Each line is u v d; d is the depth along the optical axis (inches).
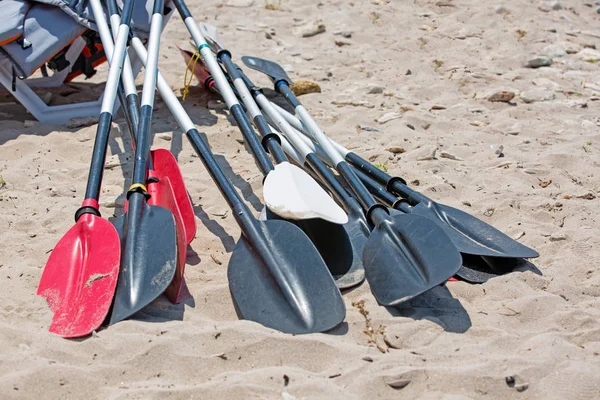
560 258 133.3
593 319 112.9
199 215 150.3
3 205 151.3
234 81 179.2
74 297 114.7
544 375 98.2
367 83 231.9
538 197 159.6
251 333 105.3
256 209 155.3
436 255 117.9
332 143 158.6
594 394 94.8
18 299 115.1
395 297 114.9
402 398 94.3
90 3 186.7
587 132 201.9
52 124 194.4
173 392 92.4
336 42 268.8
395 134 194.1
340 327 110.0
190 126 149.6
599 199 159.8
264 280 117.4
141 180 132.7
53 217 146.1
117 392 93.3
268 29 279.1
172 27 277.4
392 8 301.0
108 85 154.4
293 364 101.1
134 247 119.5
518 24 288.4
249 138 151.3
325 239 134.0
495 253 128.6
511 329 111.7
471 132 200.2
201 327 108.0
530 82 239.9
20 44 180.1
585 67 255.8
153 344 101.6
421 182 166.1
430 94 229.1
